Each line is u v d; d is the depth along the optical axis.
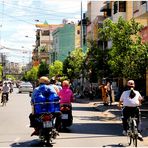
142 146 13.98
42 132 13.88
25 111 29.95
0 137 15.98
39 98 14.02
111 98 38.03
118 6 53.44
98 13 83.25
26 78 181.12
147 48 26.00
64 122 18.31
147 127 20.02
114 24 26.20
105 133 17.48
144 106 34.41
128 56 26.02
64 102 18.42
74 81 73.44
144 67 26.12
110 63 26.66
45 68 119.69
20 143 14.44
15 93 72.00
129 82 14.02
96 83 57.72
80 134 17.05
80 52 65.88
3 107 34.69
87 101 45.44
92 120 23.73
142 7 35.34
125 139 15.63
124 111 13.98
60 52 118.56
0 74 147.75
